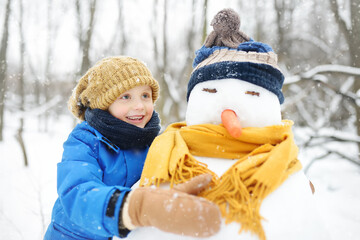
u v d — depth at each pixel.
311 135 5.26
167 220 0.99
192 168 1.25
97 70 1.71
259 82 1.37
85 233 1.50
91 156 1.50
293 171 1.29
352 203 4.24
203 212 0.98
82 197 1.19
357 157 5.50
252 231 1.08
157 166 1.31
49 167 7.13
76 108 1.87
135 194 1.09
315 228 1.15
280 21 8.36
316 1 7.74
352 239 3.24
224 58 1.44
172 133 1.52
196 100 1.46
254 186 1.18
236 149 1.32
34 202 4.25
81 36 8.77
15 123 16.56
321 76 4.92
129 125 1.59
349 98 5.03
